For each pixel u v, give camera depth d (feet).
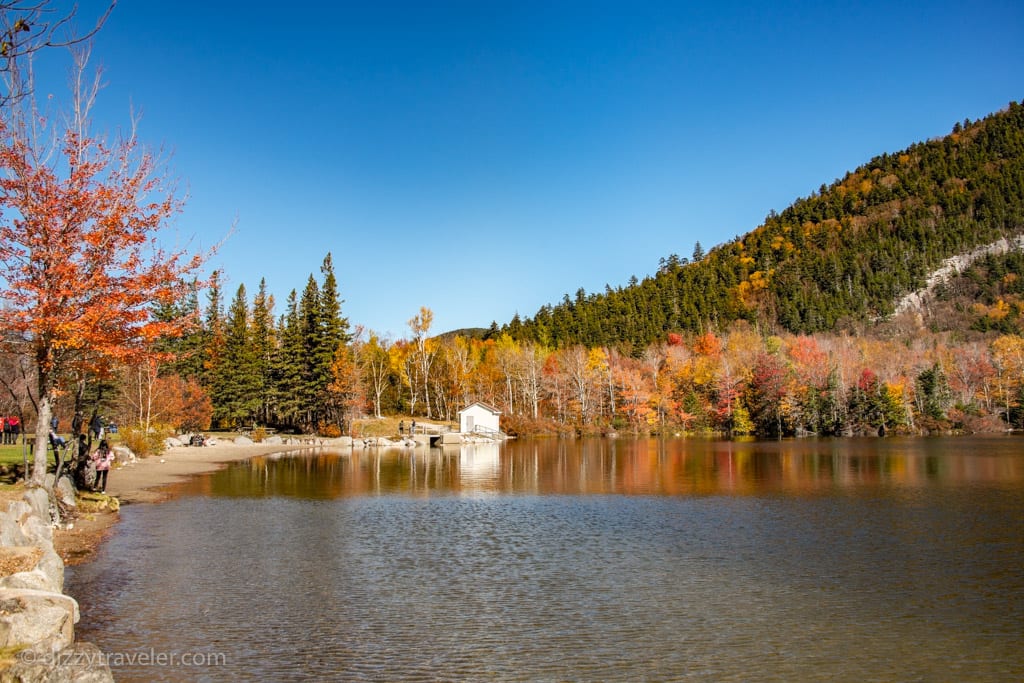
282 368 276.41
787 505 90.43
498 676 33.78
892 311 620.49
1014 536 68.69
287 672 33.94
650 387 346.74
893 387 321.93
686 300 626.23
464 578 52.26
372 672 34.09
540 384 359.87
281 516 79.97
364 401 308.19
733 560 58.39
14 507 47.80
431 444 251.80
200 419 238.89
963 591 49.06
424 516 81.35
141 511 82.28
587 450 217.15
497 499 96.78
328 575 52.75
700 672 34.53
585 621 42.27
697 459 173.68
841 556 59.93
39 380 63.46
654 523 76.69
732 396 324.80
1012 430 321.11
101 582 49.62
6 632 29.07
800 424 307.17
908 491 104.37
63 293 58.75
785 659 36.29
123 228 61.87
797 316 593.83
